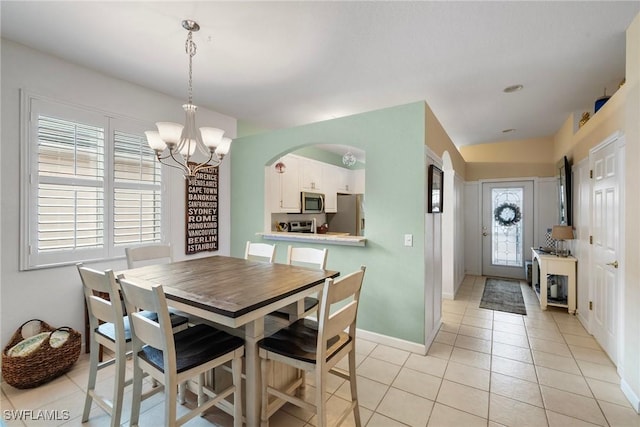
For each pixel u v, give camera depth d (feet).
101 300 5.51
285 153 11.53
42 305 7.80
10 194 7.24
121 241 9.30
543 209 16.78
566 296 12.81
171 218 10.72
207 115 11.96
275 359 5.18
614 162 7.90
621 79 9.04
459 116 12.64
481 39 7.01
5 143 7.14
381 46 7.32
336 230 19.67
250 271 7.02
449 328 10.38
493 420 5.86
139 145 9.74
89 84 8.56
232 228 12.90
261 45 7.32
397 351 8.70
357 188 20.49
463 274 18.10
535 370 7.64
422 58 7.88
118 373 5.28
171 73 8.82
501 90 9.91
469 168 18.74
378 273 9.25
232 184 12.91
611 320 8.14
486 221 18.44
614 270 7.88
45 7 5.94
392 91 10.00
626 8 5.89
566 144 13.24
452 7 5.92
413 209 8.65
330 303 4.72
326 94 10.34
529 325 10.59
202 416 5.98
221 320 4.66
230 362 6.16
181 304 5.14
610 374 7.43
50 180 7.84
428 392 6.76
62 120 8.04
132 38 7.05
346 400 6.50
